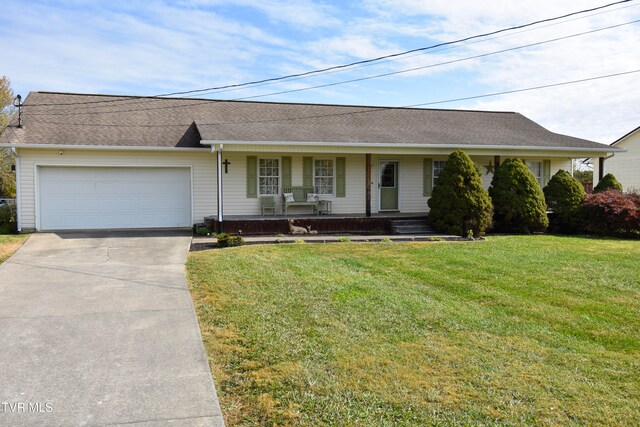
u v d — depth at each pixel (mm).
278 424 3223
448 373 4023
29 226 13523
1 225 14242
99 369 4066
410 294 6719
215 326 5211
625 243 12406
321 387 3727
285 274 7809
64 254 10047
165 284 7227
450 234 13859
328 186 16203
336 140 14344
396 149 14828
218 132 14141
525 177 14672
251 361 4246
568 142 16828
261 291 6668
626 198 14680
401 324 5324
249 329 5070
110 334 4941
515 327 5375
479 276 7992
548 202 15586
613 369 4215
